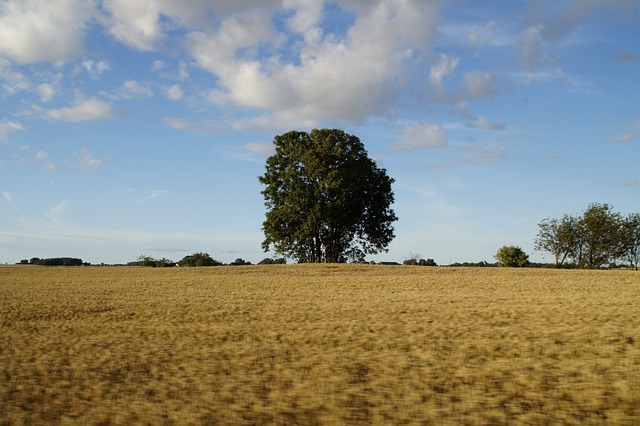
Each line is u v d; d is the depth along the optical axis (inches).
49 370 554.3
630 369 493.7
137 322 896.9
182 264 3206.2
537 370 501.0
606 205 2815.0
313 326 791.1
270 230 2524.6
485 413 389.1
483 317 840.9
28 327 869.8
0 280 2015.3
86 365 573.6
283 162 2564.0
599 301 1013.8
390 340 674.2
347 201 2484.0
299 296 1259.8
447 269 2178.9
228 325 832.3
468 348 609.6
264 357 598.2
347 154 2511.1
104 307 1092.5
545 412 390.6
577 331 682.8
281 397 438.9
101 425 383.2
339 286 1539.1
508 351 590.6
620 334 658.2
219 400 435.5
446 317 850.1
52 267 2824.8
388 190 2628.0
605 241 2780.5
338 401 425.7
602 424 363.6
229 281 1766.7
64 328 847.7
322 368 536.1
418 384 470.6
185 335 759.7
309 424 378.3
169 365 570.3
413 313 906.7
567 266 2842.0
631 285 1407.5
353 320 842.8
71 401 442.0
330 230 2659.9
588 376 472.7
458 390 452.1
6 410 418.0
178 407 418.0
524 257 2837.1
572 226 2822.3
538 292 1264.8
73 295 1357.0
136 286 1631.4
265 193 2596.0
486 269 2190.0
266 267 2377.0
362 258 2780.5
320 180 2471.7
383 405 413.4
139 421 387.9
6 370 552.7
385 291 1370.6
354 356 593.9
